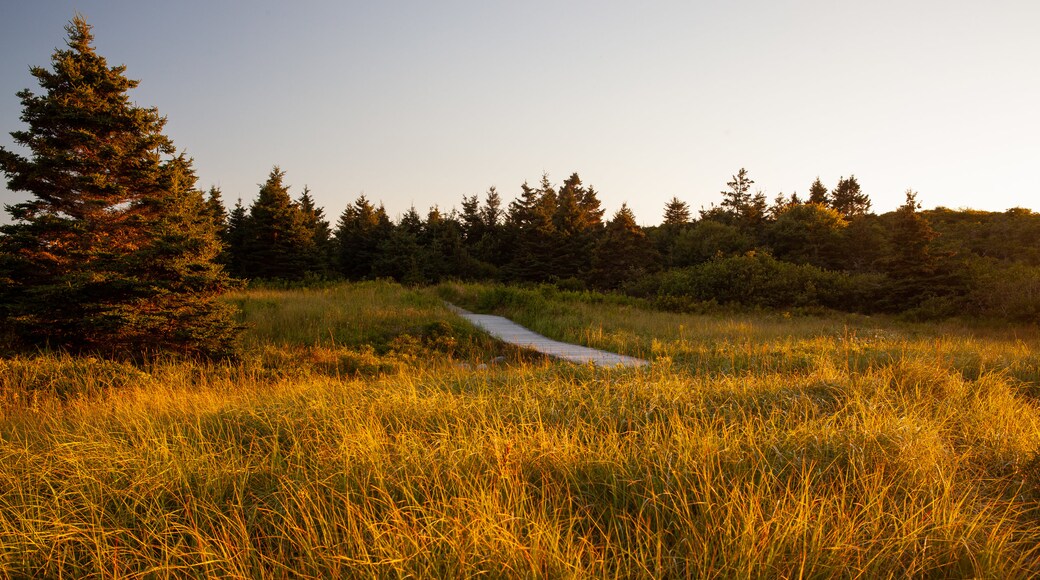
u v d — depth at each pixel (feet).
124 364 27.68
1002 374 24.17
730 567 7.88
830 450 11.98
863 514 9.39
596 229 179.22
